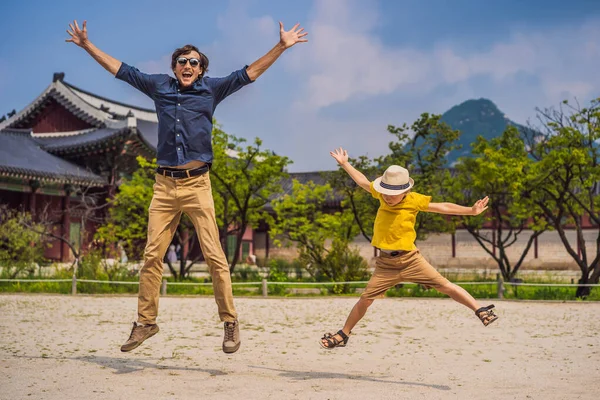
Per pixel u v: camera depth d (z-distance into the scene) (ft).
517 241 120.78
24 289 64.69
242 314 45.50
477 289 64.75
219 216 80.79
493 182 69.46
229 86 20.54
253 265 136.56
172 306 50.78
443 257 124.57
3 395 17.81
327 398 17.84
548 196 73.15
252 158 74.59
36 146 127.34
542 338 33.12
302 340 32.07
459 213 19.27
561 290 64.44
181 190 20.61
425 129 69.87
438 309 49.34
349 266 68.13
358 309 20.39
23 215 96.48
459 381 21.02
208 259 20.70
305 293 65.16
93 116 138.82
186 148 20.31
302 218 79.00
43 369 21.94
